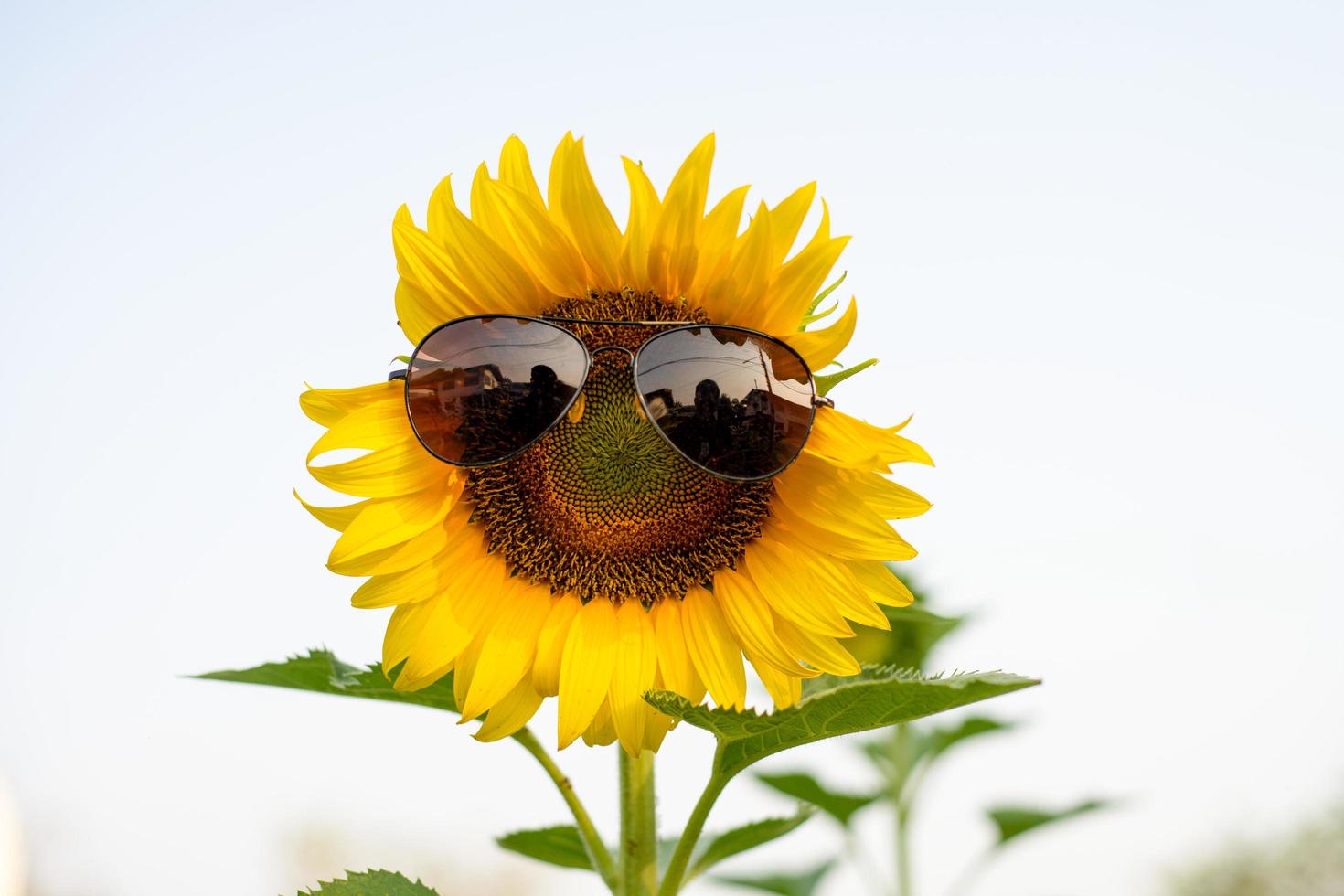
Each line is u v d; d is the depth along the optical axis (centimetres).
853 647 140
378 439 120
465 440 120
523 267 121
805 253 119
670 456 123
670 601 123
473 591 123
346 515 120
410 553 121
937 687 112
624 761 122
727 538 123
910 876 147
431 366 120
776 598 122
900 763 149
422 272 120
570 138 120
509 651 122
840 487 121
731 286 120
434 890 119
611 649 122
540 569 123
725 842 124
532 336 120
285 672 122
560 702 121
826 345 119
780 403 119
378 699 124
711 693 122
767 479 122
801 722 115
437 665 121
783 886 149
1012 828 147
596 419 124
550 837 128
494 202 121
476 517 123
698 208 120
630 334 122
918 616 132
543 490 124
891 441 119
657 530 123
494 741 121
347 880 119
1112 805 146
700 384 119
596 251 121
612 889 122
